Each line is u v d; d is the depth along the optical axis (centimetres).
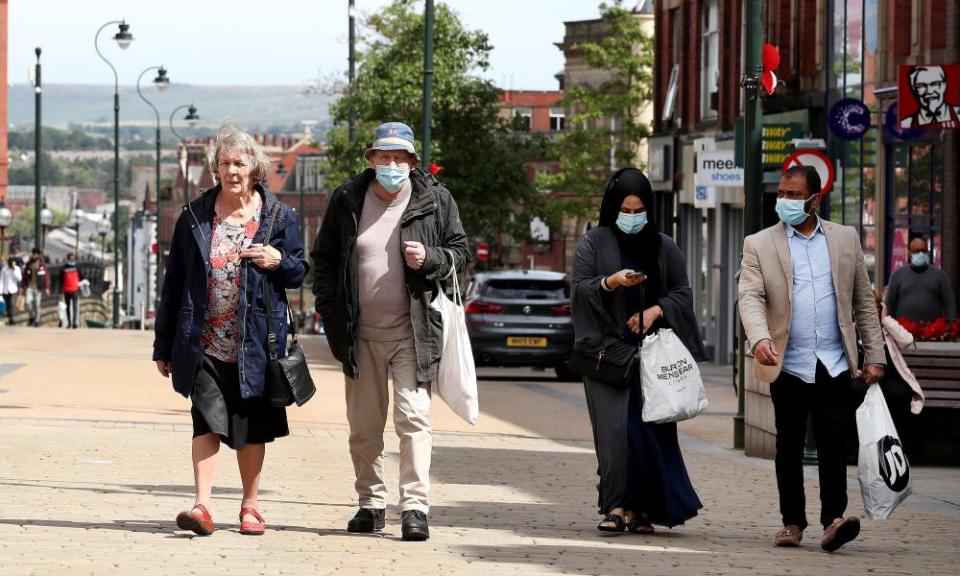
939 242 3894
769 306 1513
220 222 1448
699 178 4122
